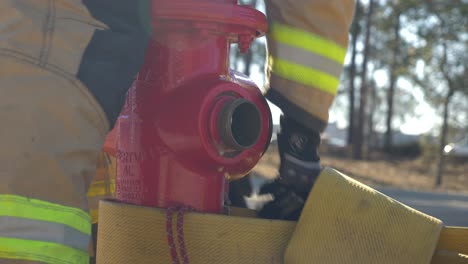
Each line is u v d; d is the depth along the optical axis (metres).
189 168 1.62
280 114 1.68
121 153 1.72
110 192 2.18
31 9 1.35
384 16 25.83
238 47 1.68
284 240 1.58
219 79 1.61
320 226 1.52
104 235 1.72
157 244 1.60
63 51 1.34
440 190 22.97
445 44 23.53
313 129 1.65
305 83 1.65
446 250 1.53
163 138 1.61
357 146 33.28
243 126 1.53
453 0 23.25
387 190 15.27
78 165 1.34
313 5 1.65
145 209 1.61
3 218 1.25
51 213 1.29
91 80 1.35
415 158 33.94
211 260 1.55
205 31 1.60
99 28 1.39
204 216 1.55
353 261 1.49
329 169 1.57
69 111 1.32
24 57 1.31
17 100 1.29
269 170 15.88
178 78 1.61
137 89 1.67
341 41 1.69
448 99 23.95
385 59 28.81
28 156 1.28
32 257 1.25
